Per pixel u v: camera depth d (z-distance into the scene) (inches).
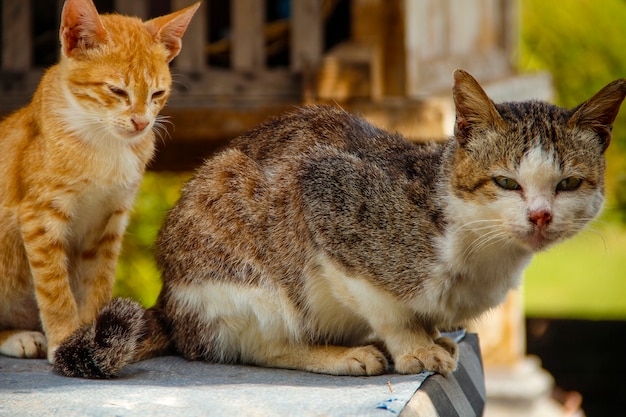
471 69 522.9
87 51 252.4
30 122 255.1
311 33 398.6
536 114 217.8
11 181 250.5
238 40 405.1
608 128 215.6
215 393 198.7
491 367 473.1
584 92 820.6
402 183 223.1
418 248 217.8
